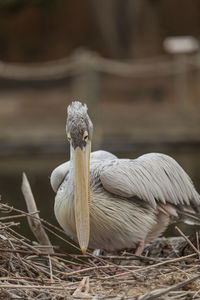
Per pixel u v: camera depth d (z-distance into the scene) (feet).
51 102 83.41
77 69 69.26
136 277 16.26
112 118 71.00
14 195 36.78
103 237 19.79
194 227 28.45
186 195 21.57
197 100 76.23
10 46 105.09
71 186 18.98
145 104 82.58
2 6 99.86
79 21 108.17
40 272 16.72
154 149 58.95
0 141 60.54
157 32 102.53
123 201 19.85
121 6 102.27
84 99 63.82
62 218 19.38
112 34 102.89
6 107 80.64
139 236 20.11
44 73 93.61
